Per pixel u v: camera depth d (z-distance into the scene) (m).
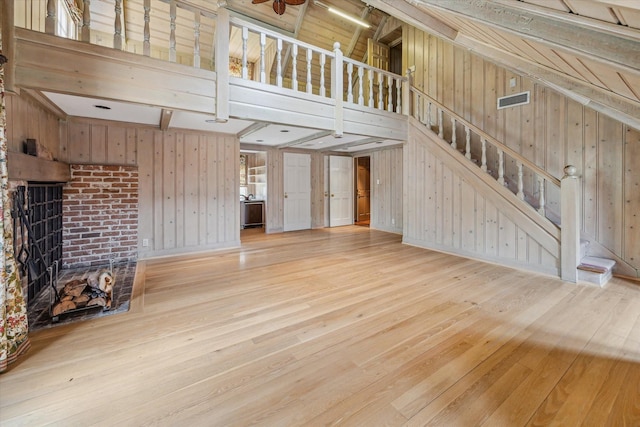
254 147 6.69
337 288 3.18
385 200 7.17
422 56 5.84
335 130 4.30
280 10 4.12
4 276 1.78
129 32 5.54
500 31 1.89
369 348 2.02
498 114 4.75
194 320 2.44
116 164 4.16
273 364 1.84
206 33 5.82
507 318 2.48
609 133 3.68
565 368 1.81
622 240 3.62
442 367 1.82
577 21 1.25
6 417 1.41
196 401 1.52
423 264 4.13
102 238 4.09
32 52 2.44
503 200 4.05
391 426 1.37
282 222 7.09
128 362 1.86
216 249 5.03
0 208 1.75
